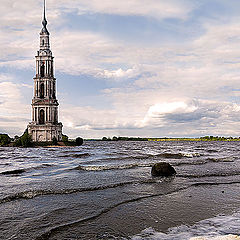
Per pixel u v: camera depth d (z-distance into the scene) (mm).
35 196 18016
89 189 20266
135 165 36031
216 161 43000
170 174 27406
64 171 31156
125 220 13344
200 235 11102
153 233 11531
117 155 62438
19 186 21578
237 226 12273
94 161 45375
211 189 20859
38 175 27844
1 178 25750
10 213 14320
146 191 19984
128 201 17016
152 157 53438
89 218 13539
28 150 101250
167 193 19312
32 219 13383
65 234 11484
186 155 57219
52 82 152375
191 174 28141
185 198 17953
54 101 149625
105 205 16000
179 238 10781
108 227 12336
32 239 10914
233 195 18891
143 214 14352
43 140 142875
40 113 148125
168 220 13359
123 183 22531
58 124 147875
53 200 17094
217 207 15805
